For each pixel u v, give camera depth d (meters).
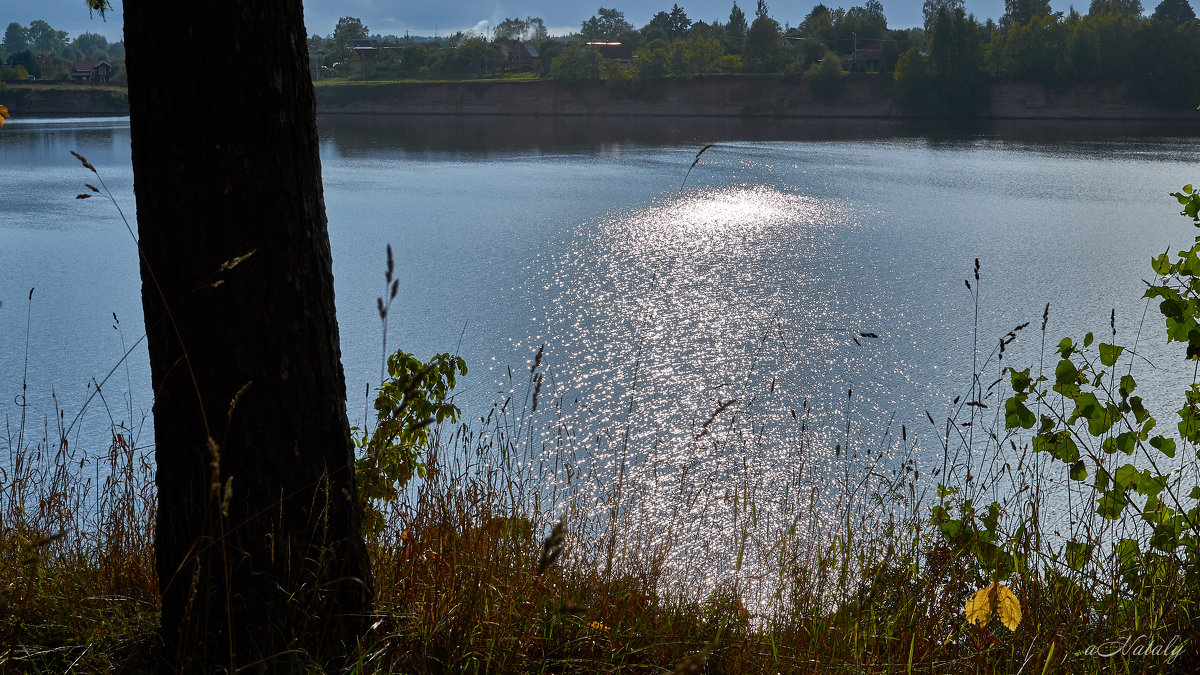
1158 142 76.38
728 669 2.96
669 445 12.16
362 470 3.59
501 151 72.94
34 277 26.33
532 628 2.89
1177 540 3.38
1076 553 3.47
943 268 27.84
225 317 2.62
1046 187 47.28
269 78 2.59
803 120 112.06
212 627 2.69
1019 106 110.75
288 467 2.71
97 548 3.64
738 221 36.84
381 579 3.18
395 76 152.12
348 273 27.44
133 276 26.72
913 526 3.94
